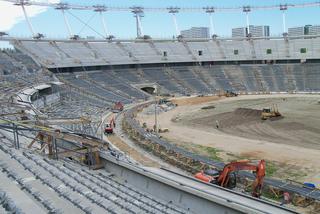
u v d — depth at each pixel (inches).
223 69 4660.4
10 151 833.5
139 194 844.6
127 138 1996.8
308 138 1911.9
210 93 4074.8
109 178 1046.4
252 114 2637.8
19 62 3380.9
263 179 1132.5
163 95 3919.8
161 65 4566.9
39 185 623.2
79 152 1168.8
